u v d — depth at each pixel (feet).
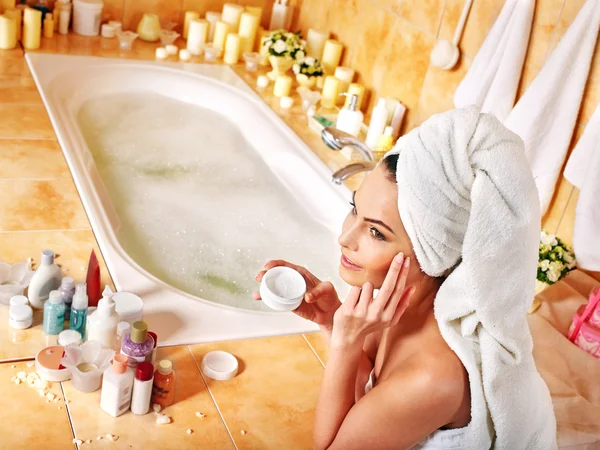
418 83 8.98
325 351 5.37
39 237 5.93
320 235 7.77
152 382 4.40
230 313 5.54
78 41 10.29
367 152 7.63
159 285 5.65
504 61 7.22
